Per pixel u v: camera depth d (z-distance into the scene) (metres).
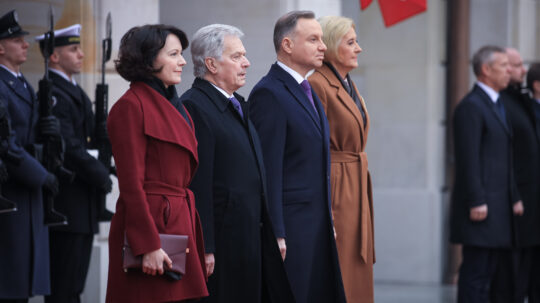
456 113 14.27
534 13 19.44
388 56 19.25
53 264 10.88
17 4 12.32
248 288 8.66
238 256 8.59
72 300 11.02
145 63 7.62
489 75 14.34
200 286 7.63
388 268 19.34
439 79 19.23
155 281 7.39
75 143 10.72
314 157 9.72
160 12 14.23
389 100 19.28
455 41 19.30
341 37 10.55
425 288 18.42
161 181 7.54
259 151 9.02
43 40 11.04
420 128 19.12
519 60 14.98
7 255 9.48
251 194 8.73
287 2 14.04
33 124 10.02
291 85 9.78
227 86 8.88
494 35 19.36
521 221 14.61
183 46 8.00
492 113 14.18
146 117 7.43
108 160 11.53
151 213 7.45
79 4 12.60
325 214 9.81
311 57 9.82
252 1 14.09
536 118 15.21
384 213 19.30
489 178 14.09
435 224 19.06
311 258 9.68
